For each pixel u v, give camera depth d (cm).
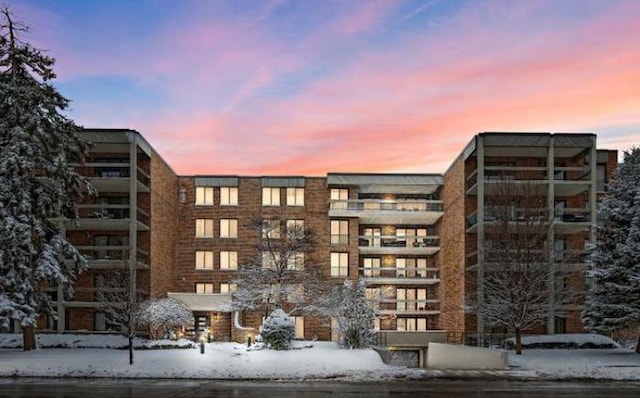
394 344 4247
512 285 3484
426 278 5322
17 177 3200
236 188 5278
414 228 5669
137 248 4412
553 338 3922
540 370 2762
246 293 4544
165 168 4906
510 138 4353
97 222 4347
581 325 4412
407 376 2556
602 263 3466
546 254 3638
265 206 5253
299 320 4875
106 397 1992
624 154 3606
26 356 3112
